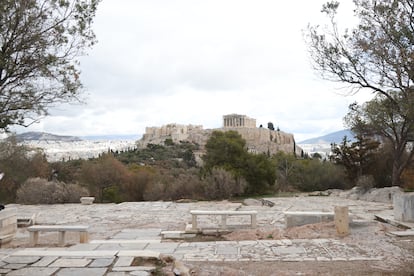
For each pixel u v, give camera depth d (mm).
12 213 12000
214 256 8602
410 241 9586
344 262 7910
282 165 39594
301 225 12117
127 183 36531
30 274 6348
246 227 11977
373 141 29000
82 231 10547
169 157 75438
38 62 6180
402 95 8430
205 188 27188
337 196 26312
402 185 27812
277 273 7152
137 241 10617
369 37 8750
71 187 24438
